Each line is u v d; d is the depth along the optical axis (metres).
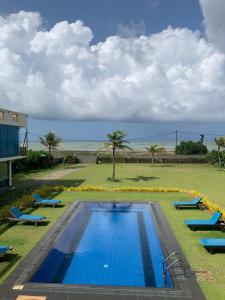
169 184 33.66
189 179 37.38
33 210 22.25
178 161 59.12
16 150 30.33
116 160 59.97
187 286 11.20
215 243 14.30
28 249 14.86
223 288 11.16
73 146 156.62
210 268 12.79
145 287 11.16
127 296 10.49
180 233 17.17
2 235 16.86
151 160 59.66
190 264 13.20
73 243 16.11
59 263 13.63
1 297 10.41
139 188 29.39
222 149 56.47
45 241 15.92
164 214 21.06
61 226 18.48
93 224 19.73
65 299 10.28
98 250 15.25
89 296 10.46
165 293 10.69
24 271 12.38
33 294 10.59
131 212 22.55
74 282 11.95
